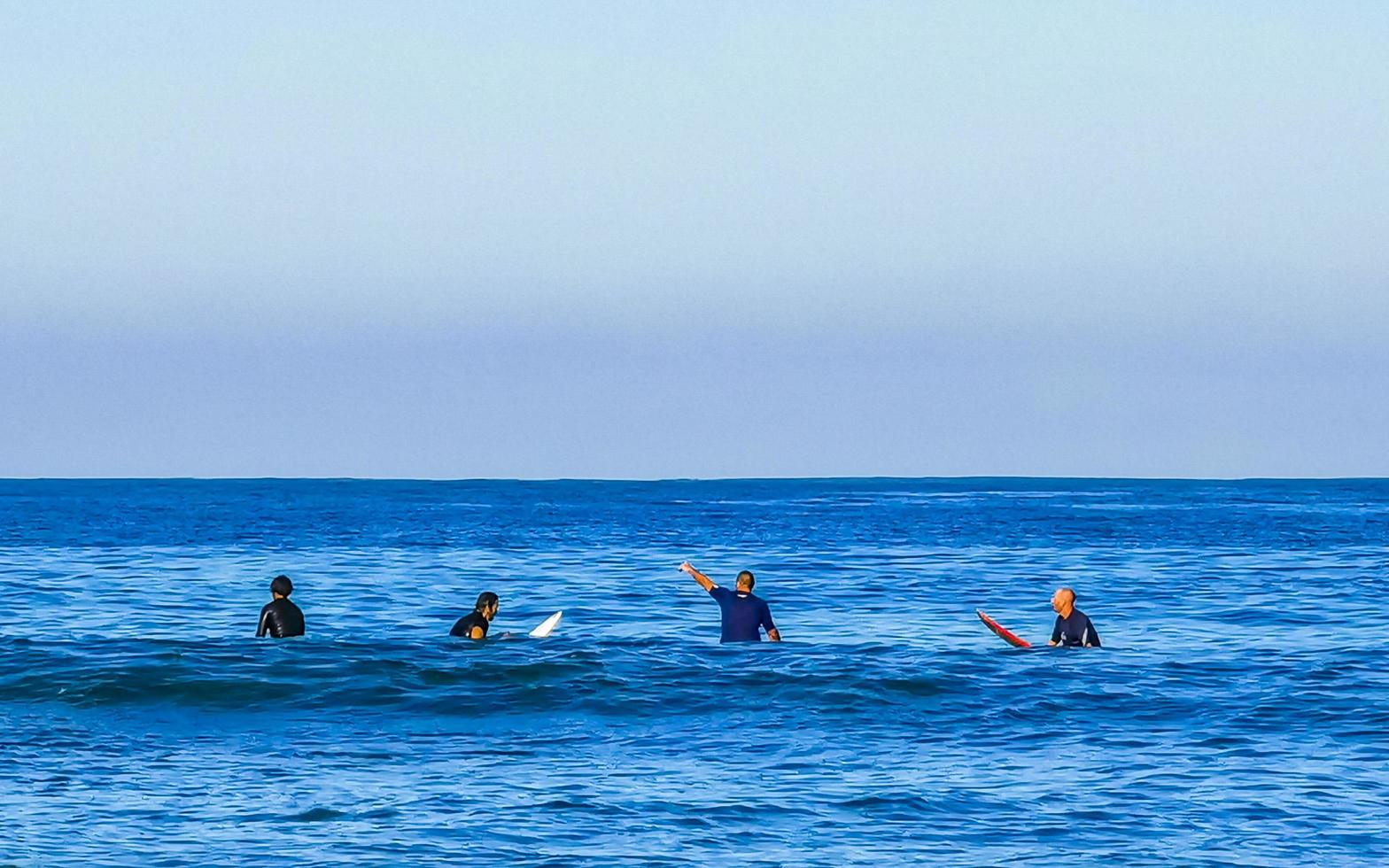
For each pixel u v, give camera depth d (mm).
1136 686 63938
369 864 38188
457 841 40344
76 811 43062
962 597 110438
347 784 46750
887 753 51469
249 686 60531
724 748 52156
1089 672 67188
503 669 63625
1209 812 43719
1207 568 142750
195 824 41844
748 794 45688
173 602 106062
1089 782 47312
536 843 40219
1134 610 99625
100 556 158750
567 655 66938
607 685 61688
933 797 45344
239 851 39250
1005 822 42719
